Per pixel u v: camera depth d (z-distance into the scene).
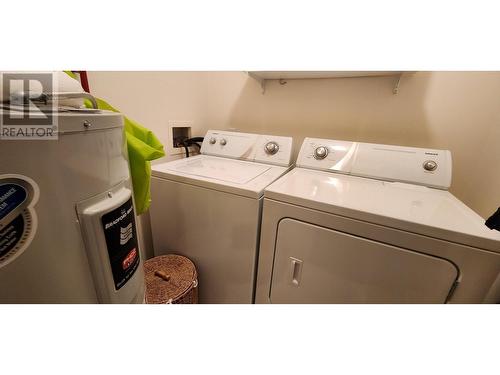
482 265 0.66
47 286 0.46
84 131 0.45
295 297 1.01
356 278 0.85
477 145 1.24
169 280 1.12
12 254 0.40
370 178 1.21
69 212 0.45
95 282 0.54
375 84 1.40
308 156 1.38
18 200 0.39
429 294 0.75
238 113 1.83
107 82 1.06
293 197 0.89
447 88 1.25
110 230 0.52
